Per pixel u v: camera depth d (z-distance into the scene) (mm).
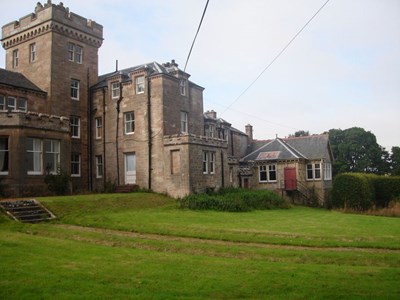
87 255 10836
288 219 22344
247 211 26141
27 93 30062
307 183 42969
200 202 25438
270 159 42312
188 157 28781
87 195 25672
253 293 7492
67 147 27172
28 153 24828
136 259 10477
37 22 32625
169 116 31484
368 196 34250
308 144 45219
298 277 8703
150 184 30766
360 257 11531
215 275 8836
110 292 7395
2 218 16984
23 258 10203
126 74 33844
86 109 34688
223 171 33656
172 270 9242
